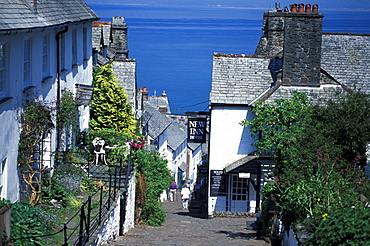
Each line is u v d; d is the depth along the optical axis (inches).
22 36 613.0
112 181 803.4
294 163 719.1
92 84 1057.5
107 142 930.7
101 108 1056.2
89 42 1037.2
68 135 839.7
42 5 713.6
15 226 467.5
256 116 1058.7
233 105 1064.2
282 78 1052.5
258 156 999.6
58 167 760.3
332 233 418.6
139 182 943.7
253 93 1077.8
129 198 834.8
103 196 719.7
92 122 1047.0
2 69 559.2
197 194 1572.3
